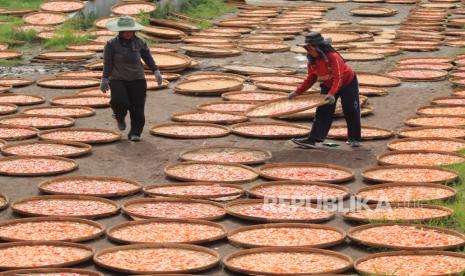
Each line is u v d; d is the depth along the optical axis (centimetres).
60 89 2070
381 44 2741
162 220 1223
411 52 2644
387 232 1188
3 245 1130
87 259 1094
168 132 1694
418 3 3772
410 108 1923
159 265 1076
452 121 1784
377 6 3678
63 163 1497
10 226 1207
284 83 2098
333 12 3553
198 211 1268
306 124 1753
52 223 1223
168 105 1930
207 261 1093
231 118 1786
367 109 1873
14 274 1045
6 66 2325
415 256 1109
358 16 3453
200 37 2822
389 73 2264
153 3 3203
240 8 3644
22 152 1548
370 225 1204
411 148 1594
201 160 1505
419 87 2136
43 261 1087
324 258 1102
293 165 1483
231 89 2031
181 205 1294
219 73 2228
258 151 1576
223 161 1507
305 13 3491
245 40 2772
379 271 1049
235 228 1217
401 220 1219
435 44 2742
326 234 1184
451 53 2616
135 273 1052
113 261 1086
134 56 1611
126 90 1625
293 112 1498
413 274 1045
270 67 2339
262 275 1043
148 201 1302
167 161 1524
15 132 1673
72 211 1265
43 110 1853
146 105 1928
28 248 1131
